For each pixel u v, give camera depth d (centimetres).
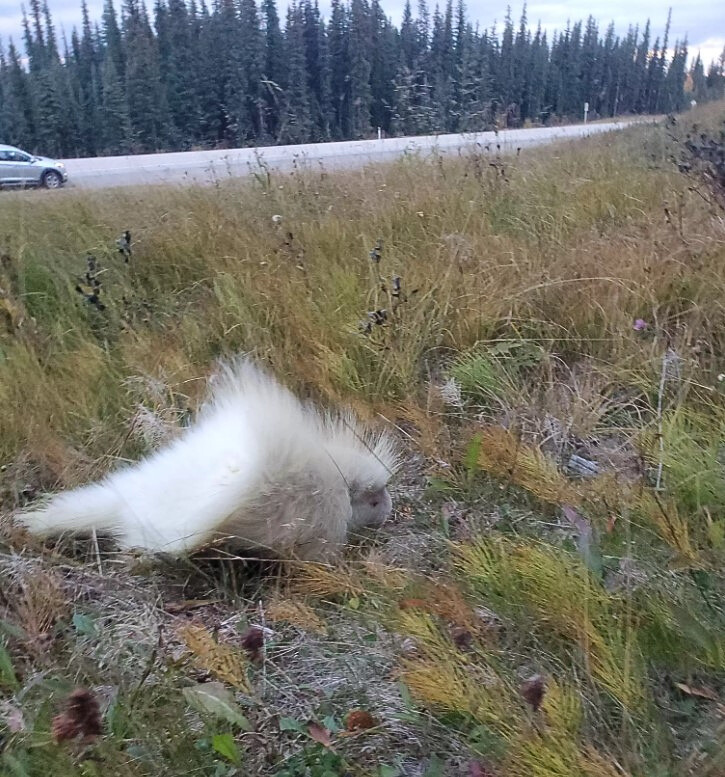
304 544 258
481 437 304
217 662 200
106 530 272
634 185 623
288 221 569
